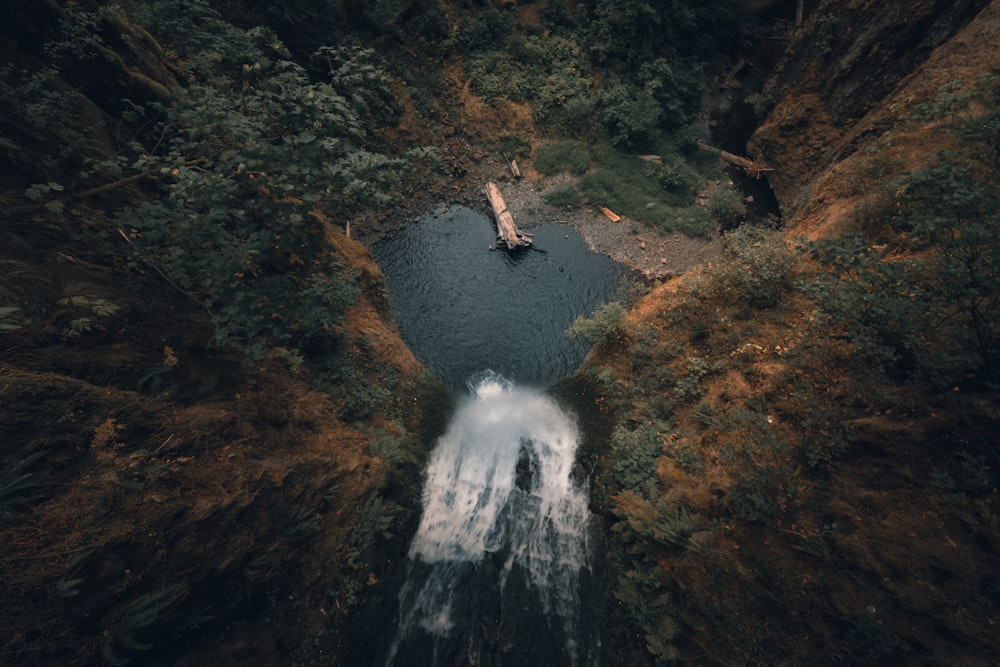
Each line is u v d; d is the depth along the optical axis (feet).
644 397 31.50
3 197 17.37
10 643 12.03
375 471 25.89
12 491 13.02
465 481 29.32
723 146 61.41
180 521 16.40
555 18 62.34
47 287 16.88
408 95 54.29
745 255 32.55
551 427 32.76
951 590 16.07
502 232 49.73
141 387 18.08
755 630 19.29
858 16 49.01
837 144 49.29
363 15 52.34
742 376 27.37
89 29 25.44
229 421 20.31
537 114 58.39
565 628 22.79
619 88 58.08
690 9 63.72
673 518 23.40
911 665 15.84
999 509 16.19
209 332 22.08
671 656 20.43
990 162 24.64
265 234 18.62
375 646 21.90
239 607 18.57
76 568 13.52
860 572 17.99
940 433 18.28
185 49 33.68
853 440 20.44
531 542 26.27
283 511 20.68
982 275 15.85
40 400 14.70
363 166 20.42
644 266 47.85
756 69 66.59
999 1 36.81
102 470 15.31
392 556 24.75
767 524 20.79
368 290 36.55
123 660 13.79
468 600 23.89
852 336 20.80
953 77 36.01
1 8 21.03
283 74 19.67
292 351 25.99
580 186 55.36
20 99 19.81
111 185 19.03
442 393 35.91
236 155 17.97
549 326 42.68
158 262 21.06
